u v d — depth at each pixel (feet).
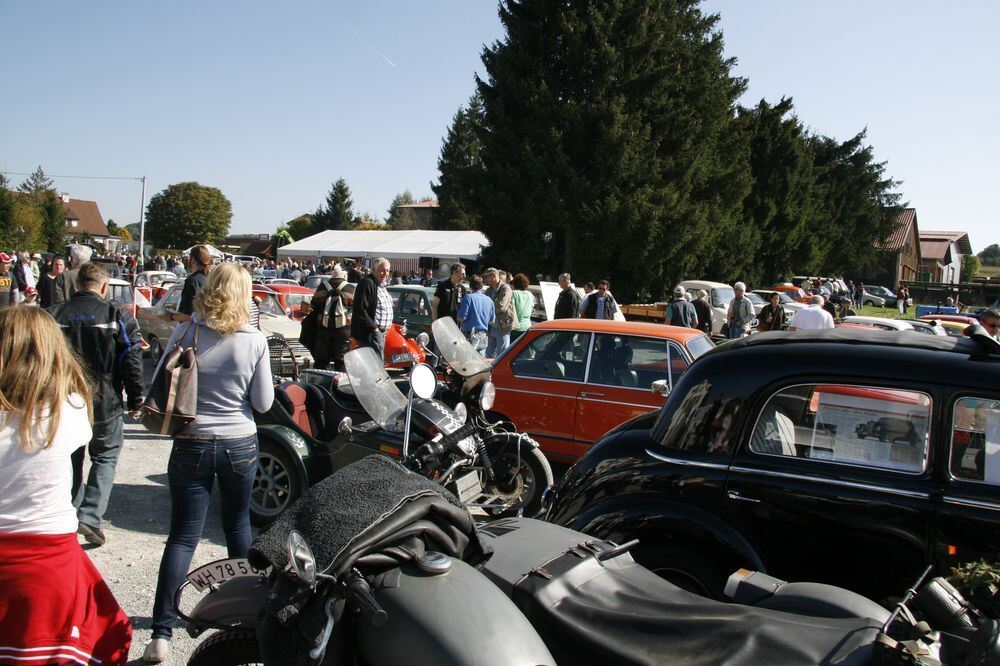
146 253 272.31
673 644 7.20
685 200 106.52
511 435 18.76
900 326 53.16
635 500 12.44
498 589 7.73
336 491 8.18
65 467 8.79
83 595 8.84
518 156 106.52
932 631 7.23
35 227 182.80
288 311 48.03
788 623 7.36
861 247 197.67
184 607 12.30
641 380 22.38
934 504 10.68
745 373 12.28
